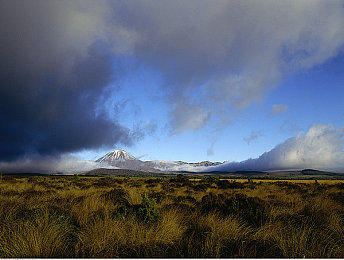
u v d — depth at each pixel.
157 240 4.54
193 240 4.62
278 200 10.60
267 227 5.18
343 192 16.67
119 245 4.33
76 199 9.08
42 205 7.34
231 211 6.79
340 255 4.04
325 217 6.54
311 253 4.02
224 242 4.52
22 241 4.10
